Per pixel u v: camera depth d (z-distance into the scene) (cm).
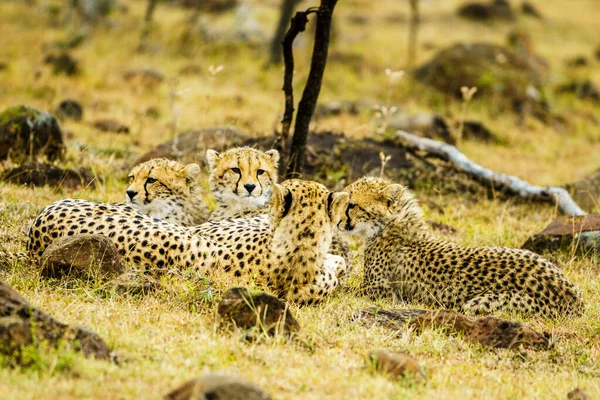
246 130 1983
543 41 5094
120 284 905
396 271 1105
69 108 2142
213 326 824
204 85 2861
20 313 716
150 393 652
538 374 809
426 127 2162
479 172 1677
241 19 4153
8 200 1284
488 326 884
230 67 3319
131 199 1157
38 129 1578
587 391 768
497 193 1656
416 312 945
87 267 919
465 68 3086
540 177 2020
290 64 1408
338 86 3156
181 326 830
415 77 3206
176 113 2175
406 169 1686
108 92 2623
